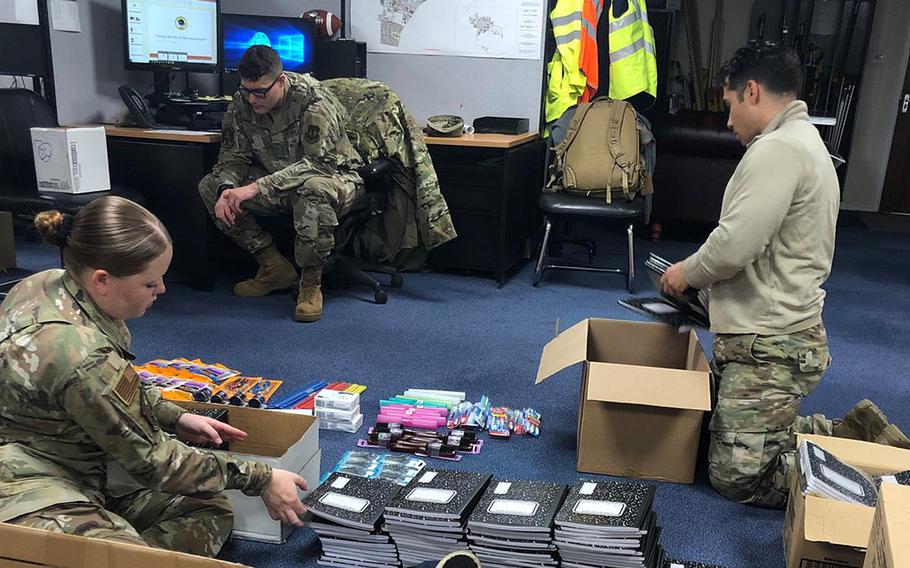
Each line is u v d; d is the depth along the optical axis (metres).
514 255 4.07
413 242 3.90
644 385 1.95
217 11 3.76
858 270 4.54
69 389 1.25
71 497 1.29
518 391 2.62
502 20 4.09
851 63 6.25
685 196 5.09
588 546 1.49
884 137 6.34
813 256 1.87
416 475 1.78
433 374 2.74
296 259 3.22
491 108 4.23
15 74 3.56
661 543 1.79
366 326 3.22
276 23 3.93
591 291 3.88
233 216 3.18
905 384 2.83
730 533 1.84
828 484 1.56
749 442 1.91
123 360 1.34
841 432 2.07
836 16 6.19
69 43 3.63
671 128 5.02
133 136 3.50
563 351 2.08
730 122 2.01
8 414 1.32
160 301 3.45
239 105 3.32
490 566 1.56
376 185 3.62
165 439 1.39
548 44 4.17
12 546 1.14
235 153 3.38
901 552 1.04
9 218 3.62
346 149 3.34
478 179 3.80
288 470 1.66
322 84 3.56
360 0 4.25
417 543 1.58
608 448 2.06
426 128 3.95
